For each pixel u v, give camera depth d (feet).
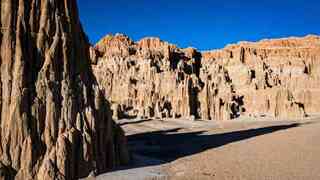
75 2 151.64
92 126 142.51
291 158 183.83
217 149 217.15
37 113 130.93
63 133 134.00
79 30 151.94
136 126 340.80
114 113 374.63
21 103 128.06
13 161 125.29
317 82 547.90
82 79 147.84
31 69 134.51
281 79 570.05
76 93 142.72
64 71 140.77
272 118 456.45
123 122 355.77
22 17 135.23
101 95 150.71
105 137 149.89
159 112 410.11
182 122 385.29
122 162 159.53
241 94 521.65
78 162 135.33
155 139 277.64
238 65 578.66
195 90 452.76
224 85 514.27
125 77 465.06
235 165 169.27
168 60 551.59
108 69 486.79
